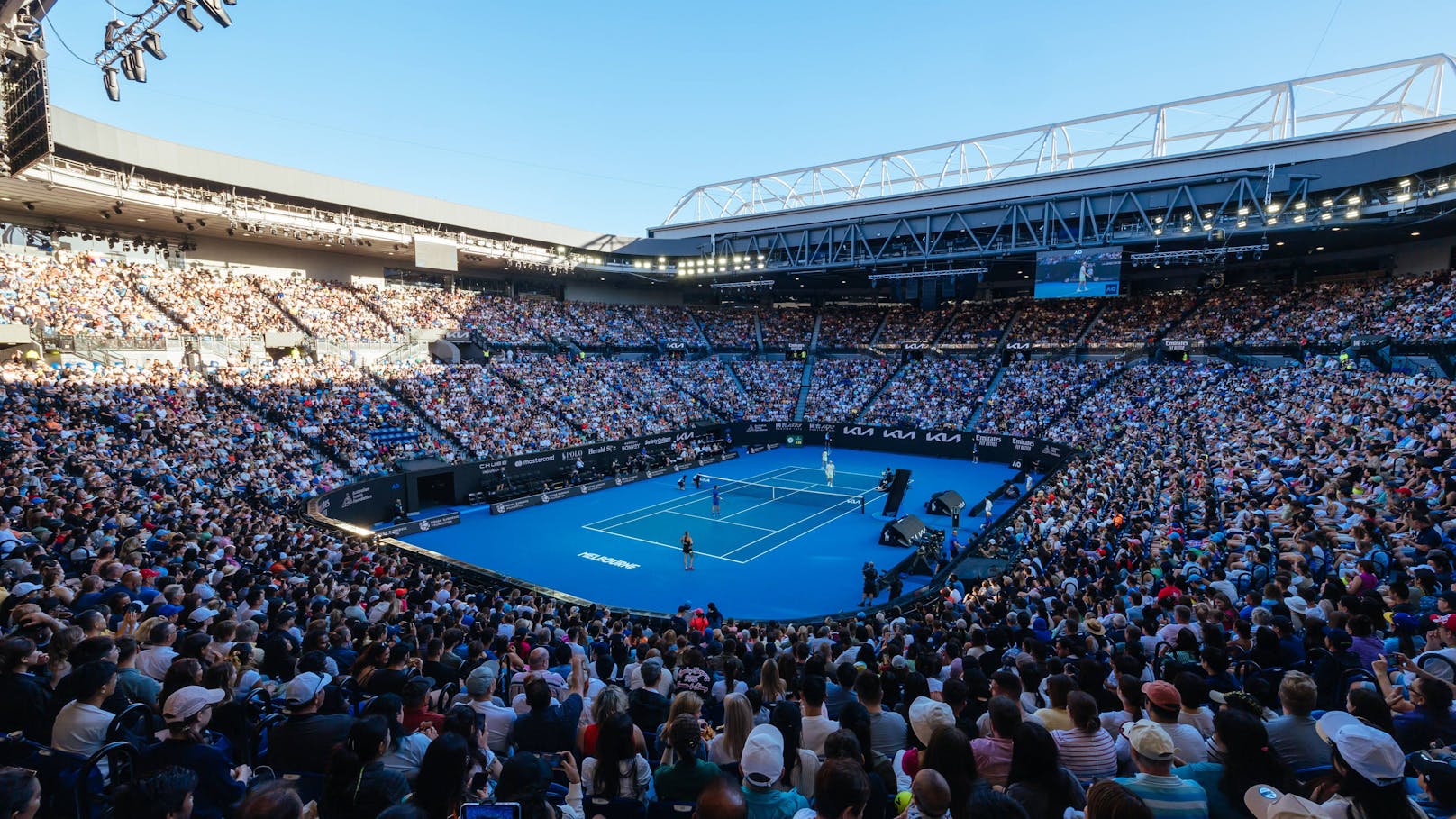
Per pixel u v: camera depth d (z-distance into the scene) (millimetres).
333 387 41875
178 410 32594
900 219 53844
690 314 78312
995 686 7211
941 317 71000
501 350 58312
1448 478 15617
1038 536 24578
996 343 64562
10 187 32938
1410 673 7023
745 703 6320
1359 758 4113
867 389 66438
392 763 5895
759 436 63719
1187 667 7891
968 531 35938
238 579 14125
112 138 35875
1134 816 3596
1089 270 46469
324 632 10648
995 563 24453
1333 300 48438
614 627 15969
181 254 46281
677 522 37531
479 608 16609
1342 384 34750
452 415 45312
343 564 20656
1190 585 13906
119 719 5750
